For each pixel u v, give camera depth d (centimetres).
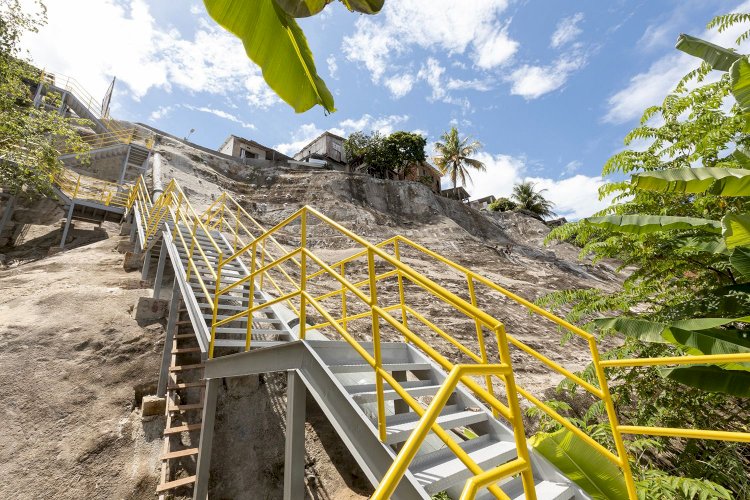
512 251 2577
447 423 276
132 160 1869
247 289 636
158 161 1541
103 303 780
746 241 311
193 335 688
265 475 516
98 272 958
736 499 373
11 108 1255
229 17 234
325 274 1284
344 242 1755
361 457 230
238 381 631
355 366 300
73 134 1443
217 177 2219
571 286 1764
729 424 445
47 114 1373
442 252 2008
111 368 627
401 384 327
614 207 586
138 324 730
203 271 657
